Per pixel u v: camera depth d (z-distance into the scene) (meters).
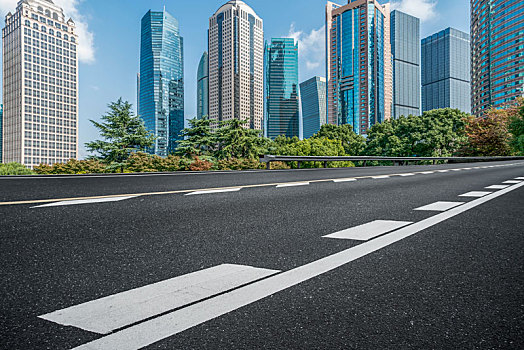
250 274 1.94
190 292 1.66
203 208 4.45
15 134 177.62
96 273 1.96
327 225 3.41
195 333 1.26
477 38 156.62
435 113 66.62
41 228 3.21
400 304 1.54
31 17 178.50
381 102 187.00
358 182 8.86
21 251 2.42
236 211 4.23
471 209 4.46
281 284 1.79
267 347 1.17
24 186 7.40
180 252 2.43
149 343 1.18
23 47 175.38
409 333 1.28
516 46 129.75
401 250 2.49
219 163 42.72
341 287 1.75
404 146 65.06
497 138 57.44
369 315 1.43
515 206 4.71
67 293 1.65
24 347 1.14
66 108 189.88
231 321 1.36
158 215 3.94
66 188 6.94
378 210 4.36
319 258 2.28
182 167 42.78
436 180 9.67
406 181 9.27
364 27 185.38
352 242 2.73
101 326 1.30
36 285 1.76
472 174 12.77
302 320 1.38
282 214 4.04
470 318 1.41
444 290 1.72
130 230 3.15
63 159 186.88
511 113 58.22
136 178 10.16
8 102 183.12
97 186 7.40
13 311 1.44
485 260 2.24
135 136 46.31
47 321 1.35
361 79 186.38
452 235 2.98
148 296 1.61
